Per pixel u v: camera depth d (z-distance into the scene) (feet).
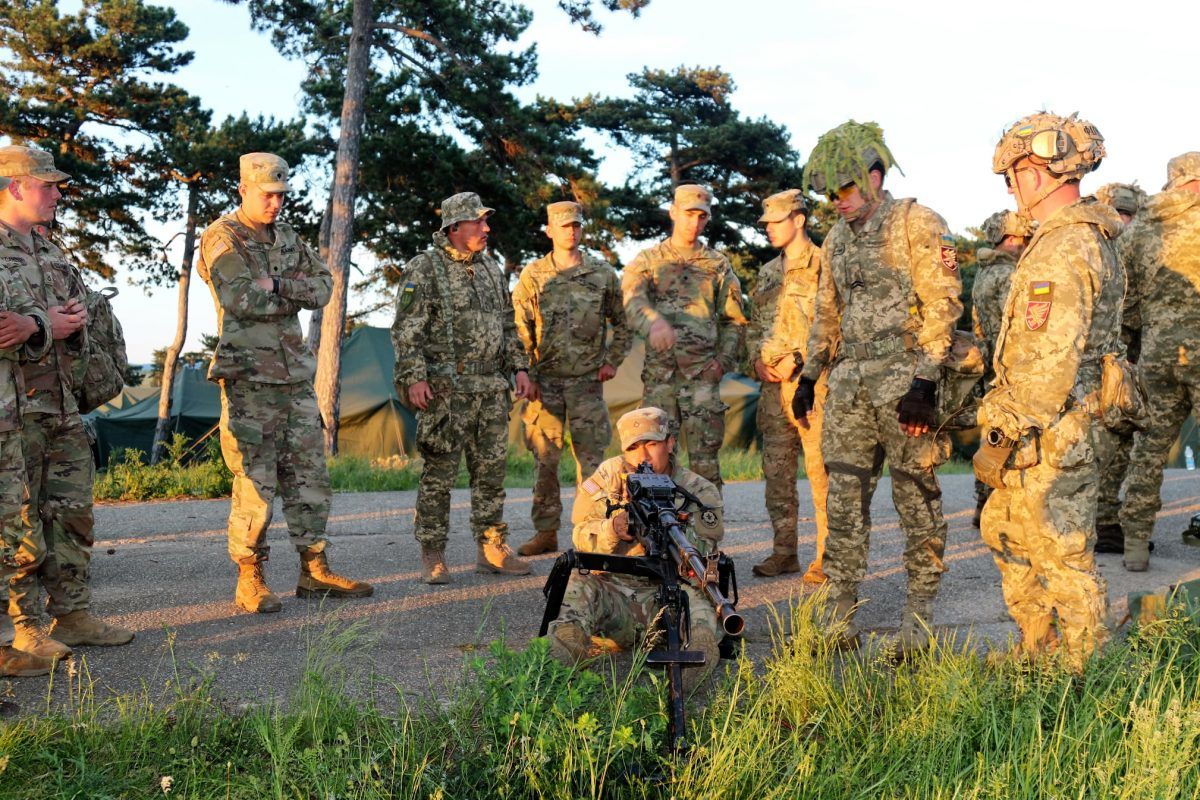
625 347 24.04
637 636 15.14
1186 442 60.44
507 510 31.86
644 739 10.61
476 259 21.85
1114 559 22.84
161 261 97.96
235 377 18.10
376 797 10.05
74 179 91.20
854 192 15.92
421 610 18.42
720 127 121.70
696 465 22.72
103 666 14.78
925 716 11.56
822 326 17.46
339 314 66.28
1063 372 12.47
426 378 20.74
